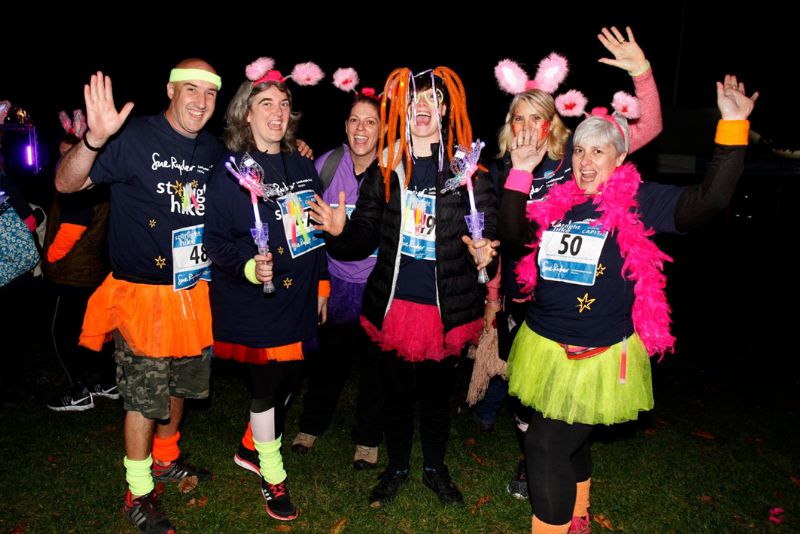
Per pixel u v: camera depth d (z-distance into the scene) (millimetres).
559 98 3146
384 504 3451
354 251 3113
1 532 3088
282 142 3227
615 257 2617
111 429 4191
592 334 2643
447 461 3977
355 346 3980
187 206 3006
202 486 3576
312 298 3270
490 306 3506
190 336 3043
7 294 4516
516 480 3590
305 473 3768
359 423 3844
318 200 2982
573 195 2771
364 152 3691
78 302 4324
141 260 2939
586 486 3100
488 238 3006
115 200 2939
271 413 3223
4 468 3652
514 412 3494
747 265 14453
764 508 3590
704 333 7969
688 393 5520
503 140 3264
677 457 4164
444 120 3312
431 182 3113
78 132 4305
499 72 3162
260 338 3092
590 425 2752
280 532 3203
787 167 15414
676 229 2568
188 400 4688
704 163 14984
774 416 5023
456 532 3254
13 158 6672
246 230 3055
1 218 3227
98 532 3129
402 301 3150
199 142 3092
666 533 3311
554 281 2729
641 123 3297
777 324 8609
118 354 3008
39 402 4602
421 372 3336
